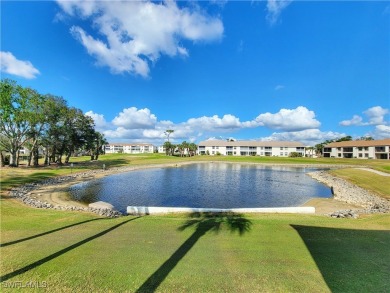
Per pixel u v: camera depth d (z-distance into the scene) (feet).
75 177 107.86
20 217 33.40
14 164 128.88
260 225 28.76
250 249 20.56
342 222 30.63
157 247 20.98
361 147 299.38
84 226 28.35
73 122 164.04
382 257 18.71
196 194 77.46
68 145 166.71
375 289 14.10
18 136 128.77
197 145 411.13
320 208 55.11
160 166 187.21
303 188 92.02
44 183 86.69
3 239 23.08
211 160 256.93
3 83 108.47
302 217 37.14
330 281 15.02
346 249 20.48
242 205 62.80
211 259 18.34
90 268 16.66
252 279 15.29
